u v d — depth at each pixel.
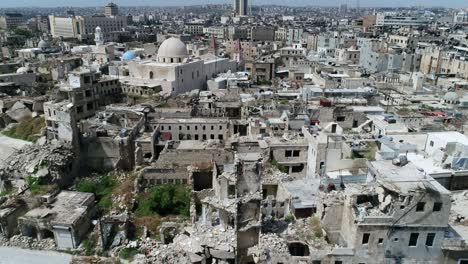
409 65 156.00
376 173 43.38
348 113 82.50
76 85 103.38
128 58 163.50
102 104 111.25
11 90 132.62
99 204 67.81
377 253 40.38
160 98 112.44
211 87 133.12
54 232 56.97
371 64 158.25
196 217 55.44
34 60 182.62
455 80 124.06
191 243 48.12
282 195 55.75
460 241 39.94
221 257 45.81
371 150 63.09
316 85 119.75
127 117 91.38
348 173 57.94
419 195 38.12
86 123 85.50
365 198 42.34
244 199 45.75
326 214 43.88
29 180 69.06
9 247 57.19
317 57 178.00
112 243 56.91
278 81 137.62
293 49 182.50
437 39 199.00
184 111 94.62
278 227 47.16
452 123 82.25
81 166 79.12
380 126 74.38
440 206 38.59
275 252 41.75
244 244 47.12
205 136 87.31
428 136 60.12
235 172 50.12
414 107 95.88
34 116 111.44
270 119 82.44
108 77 120.94
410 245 40.25
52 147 75.31
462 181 49.56
